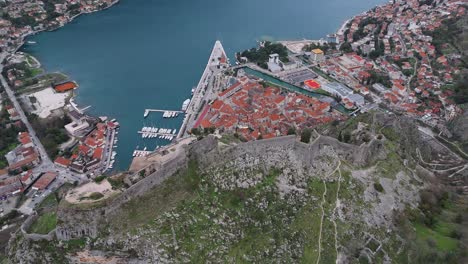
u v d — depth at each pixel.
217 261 160.62
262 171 192.75
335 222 184.25
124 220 162.12
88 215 158.38
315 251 173.38
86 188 168.00
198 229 167.75
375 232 185.88
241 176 188.00
